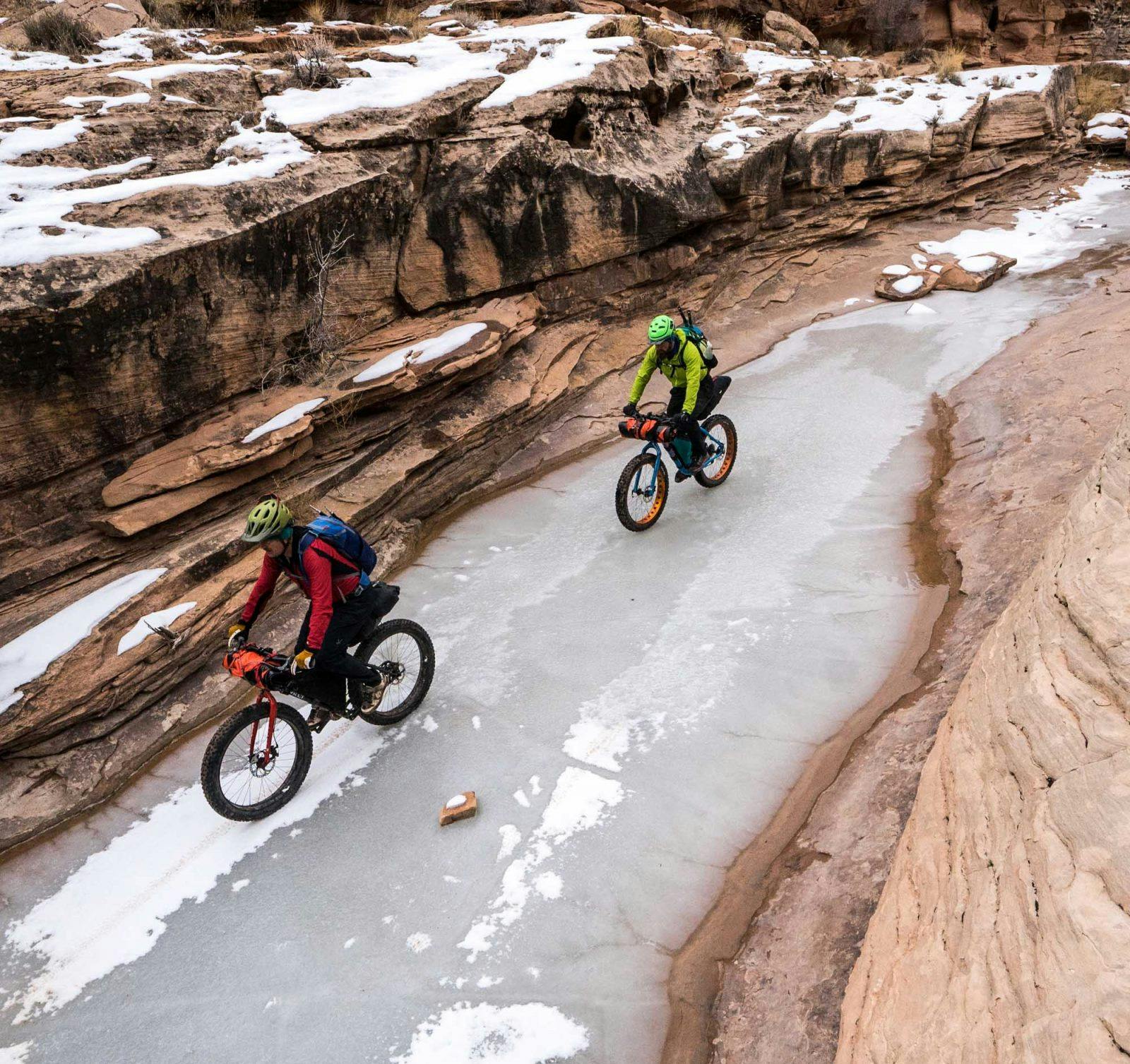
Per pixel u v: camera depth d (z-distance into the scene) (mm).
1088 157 18344
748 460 8352
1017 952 2070
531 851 4340
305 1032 3584
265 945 4004
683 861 4195
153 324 6367
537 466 8781
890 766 4375
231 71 8492
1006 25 23391
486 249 9188
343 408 7406
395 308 8945
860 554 6543
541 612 6332
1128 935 1740
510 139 9039
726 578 6473
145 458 6578
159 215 6645
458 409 8414
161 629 5609
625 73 10750
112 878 4492
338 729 5367
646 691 5387
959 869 2727
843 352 10797
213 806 4426
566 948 3826
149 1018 3721
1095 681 2516
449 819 4523
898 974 2715
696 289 11781
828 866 3939
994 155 16031
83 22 9305
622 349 10562
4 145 6691
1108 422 6969
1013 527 6117
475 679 5680
